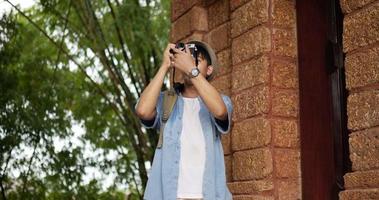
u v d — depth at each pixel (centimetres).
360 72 337
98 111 1098
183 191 281
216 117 286
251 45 443
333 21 410
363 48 337
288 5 445
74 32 1055
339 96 396
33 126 888
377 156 319
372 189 314
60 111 989
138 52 966
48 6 973
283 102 427
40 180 968
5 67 907
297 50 438
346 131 387
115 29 981
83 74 1099
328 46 411
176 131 290
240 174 438
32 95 948
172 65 293
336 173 390
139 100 293
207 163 284
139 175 1067
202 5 537
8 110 876
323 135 405
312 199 407
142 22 900
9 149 873
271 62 430
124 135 1111
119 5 916
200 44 307
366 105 330
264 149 414
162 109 300
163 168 284
